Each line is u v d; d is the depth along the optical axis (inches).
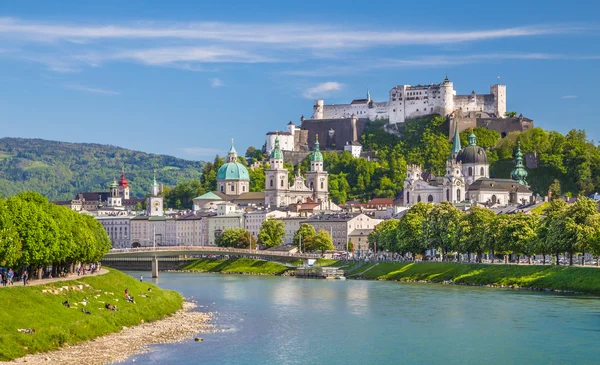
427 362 7504.9
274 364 7406.5
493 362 7470.5
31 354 7253.9
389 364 7440.9
